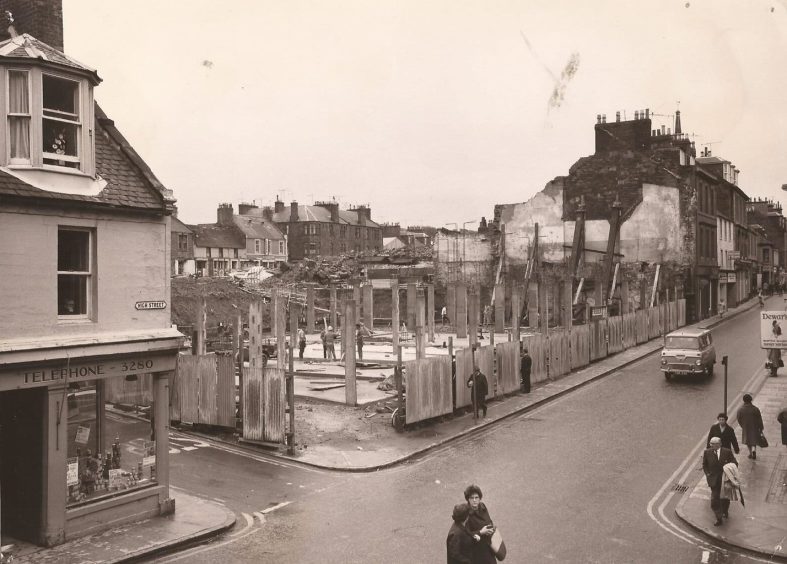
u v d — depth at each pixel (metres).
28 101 11.87
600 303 48.56
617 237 52.19
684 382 28.22
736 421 21.00
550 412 23.16
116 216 13.02
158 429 13.36
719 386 26.95
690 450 17.81
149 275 13.60
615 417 22.05
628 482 15.15
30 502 11.80
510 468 16.39
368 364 31.84
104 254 12.81
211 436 19.42
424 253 71.44
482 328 51.19
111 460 12.90
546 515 13.02
